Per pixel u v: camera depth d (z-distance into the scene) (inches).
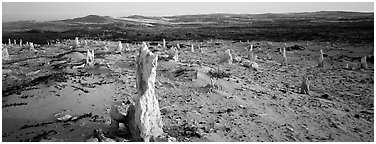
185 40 3351.4
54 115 764.0
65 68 1378.0
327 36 3319.4
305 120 834.8
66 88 978.1
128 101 868.6
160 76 1257.4
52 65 1493.6
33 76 1283.2
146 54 607.5
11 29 5895.7
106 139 581.6
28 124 717.9
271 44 2741.1
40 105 834.8
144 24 7219.5
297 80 1445.6
